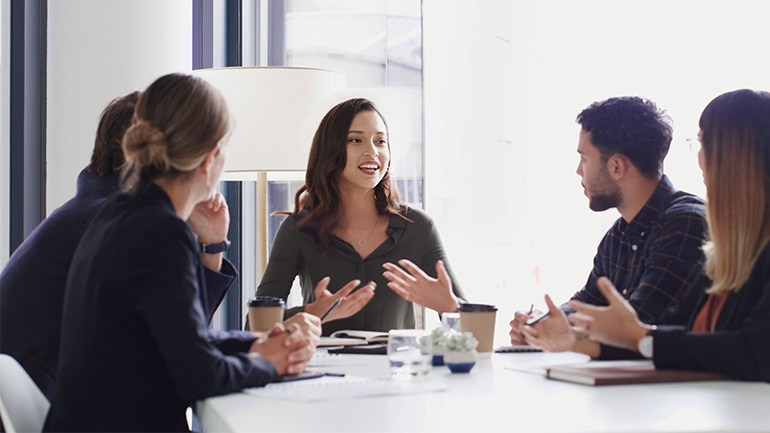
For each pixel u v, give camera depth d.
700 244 2.09
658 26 3.90
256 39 4.29
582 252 4.10
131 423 1.46
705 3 3.80
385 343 2.16
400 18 4.26
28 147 3.27
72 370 1.50
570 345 1.74
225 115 1.62
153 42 3.52
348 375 1.66
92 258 1.50
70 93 3.38
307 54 4.29
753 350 1.53
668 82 3.88
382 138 2.82
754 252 1.65
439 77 4.25
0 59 3.24
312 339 1.95
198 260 1.54
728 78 3.77
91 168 2.20
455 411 1.29
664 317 1.92
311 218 2.79
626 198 2.30
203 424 1.42
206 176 1.62
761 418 1.21
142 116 1.59
